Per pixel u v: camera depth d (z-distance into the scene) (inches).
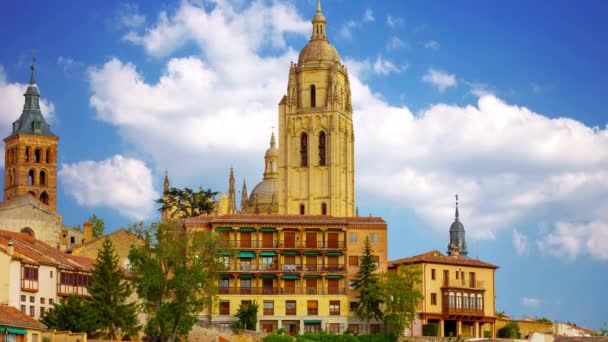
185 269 5925.2
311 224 7332.7
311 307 7190.0
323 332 6835.6
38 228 7800.2
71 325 5585.6
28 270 5935.0
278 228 7303.2
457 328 7416.3
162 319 5748.0
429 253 7593.5
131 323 5797.2
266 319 7145.7
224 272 6870.1
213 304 6363.2
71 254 6924.2
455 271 7475.4
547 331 7632.9
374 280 6953.7
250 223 7293.3
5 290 5772.6
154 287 5915.4
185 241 6018.7
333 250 7298.2
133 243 7278.5
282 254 7273.6
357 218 7450.8
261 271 7190.0
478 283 7568.9
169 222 6141.7
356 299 7214.6
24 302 5890.8
